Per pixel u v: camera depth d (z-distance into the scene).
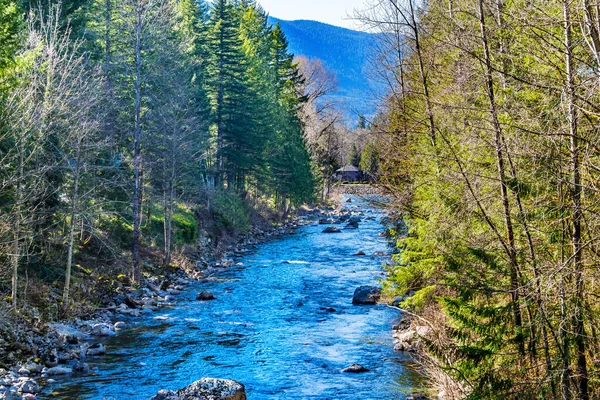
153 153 37.31
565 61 9.88
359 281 33.69
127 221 35.16
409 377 17.59
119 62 32.97
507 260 11.10
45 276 24.88
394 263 25.38
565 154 9.56
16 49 17.52
